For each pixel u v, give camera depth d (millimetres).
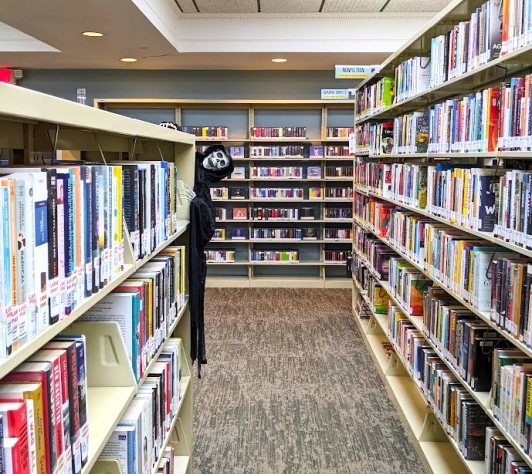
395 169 3779
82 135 1914
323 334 5070
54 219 966
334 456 2934
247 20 5844
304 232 7273
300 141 7059
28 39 5871
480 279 2178
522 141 1825
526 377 1753
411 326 3467
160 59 6363
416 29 5863
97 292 1212
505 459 1939
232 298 6496
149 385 1848
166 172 2047
